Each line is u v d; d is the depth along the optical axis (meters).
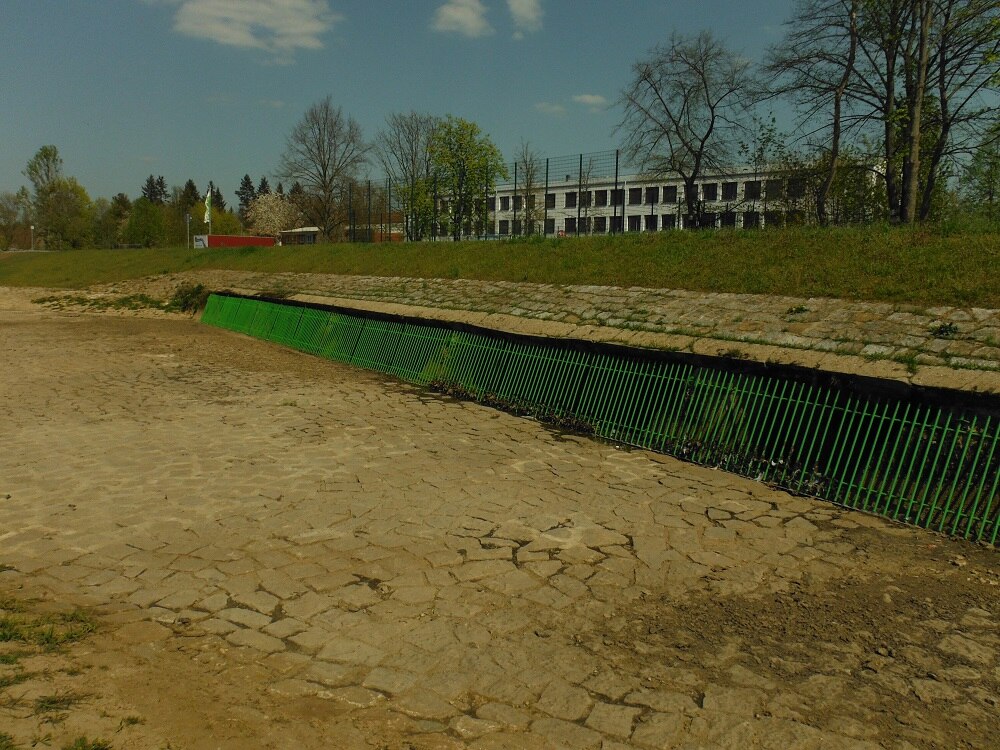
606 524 6.88
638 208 46.53
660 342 10.38
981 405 6.91
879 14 21.39
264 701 4.01
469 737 3.78
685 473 8.58
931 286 9.82
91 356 17.92
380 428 10.64
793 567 5.95
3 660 4.07
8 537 6.41
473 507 7.30
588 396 10.88
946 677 4.38
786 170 26.28
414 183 45.16
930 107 21.66
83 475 8.25
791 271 12.04
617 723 3.92
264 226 84.38
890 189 22.36
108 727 3.54
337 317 18.25
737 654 4.64
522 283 16.44
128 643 4.55
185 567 5.82
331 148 53.09
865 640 4.82
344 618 5.03
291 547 6.25
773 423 8.41
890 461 7.20
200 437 10.02
